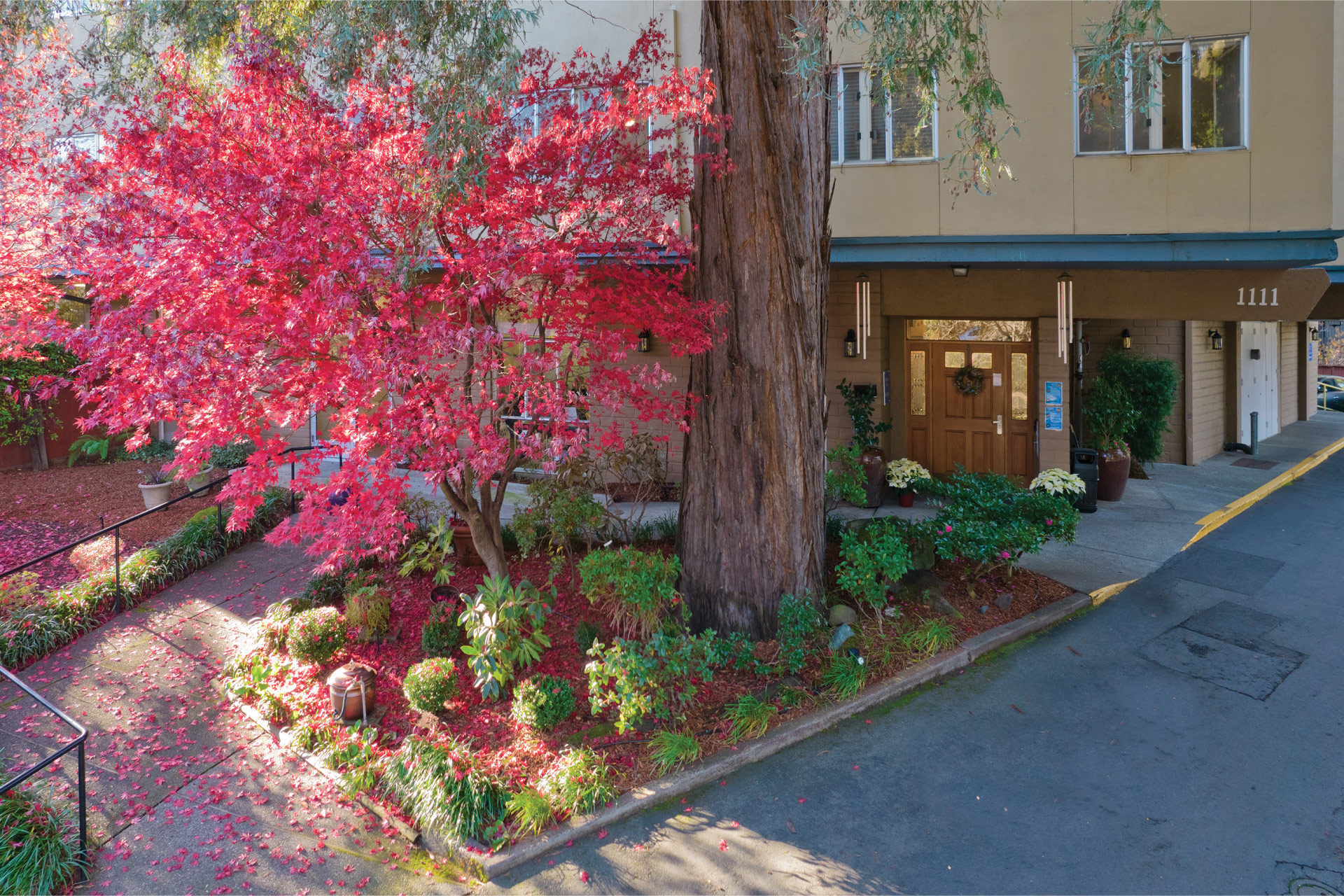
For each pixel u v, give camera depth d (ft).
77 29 33.81
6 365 40.34
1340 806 16.10
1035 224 33.32
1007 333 39.50
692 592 24.52
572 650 23.07
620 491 38.34
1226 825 15.76
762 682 21.09
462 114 19.21
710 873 15.15
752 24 21.88
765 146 22.17
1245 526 34.68
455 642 22.79
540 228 19.31
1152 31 31.01
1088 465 37.06
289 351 17.21
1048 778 17.44
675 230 21.16
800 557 23.59
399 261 17.08
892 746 18.90
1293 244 29.35
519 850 15.62
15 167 24.91
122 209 17.11
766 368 22.99
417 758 17.40
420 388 17.19
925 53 23.30
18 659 23.22
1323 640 23.08
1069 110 32.68
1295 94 30.76
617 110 19.08
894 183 34.37
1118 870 14.71
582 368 23.95
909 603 25.46
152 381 15.12
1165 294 35.42
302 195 16.08
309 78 22.30
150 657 23.86
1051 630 24.63
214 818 16.99
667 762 17.80
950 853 15.37
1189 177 32.09
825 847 15.67
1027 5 32.60
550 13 36.88
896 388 40.81
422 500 31.17
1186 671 21.70
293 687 21.29
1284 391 64.75
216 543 31.09
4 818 15.81
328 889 15.10
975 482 28.63
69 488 39.88
